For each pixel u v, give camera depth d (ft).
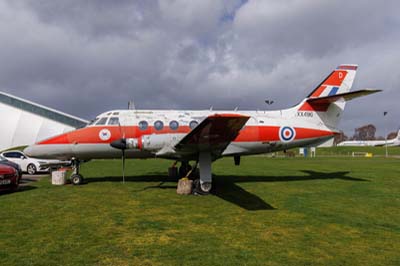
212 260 15.65
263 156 164.86
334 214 25.84
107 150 40.91
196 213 25.63
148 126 40.73
